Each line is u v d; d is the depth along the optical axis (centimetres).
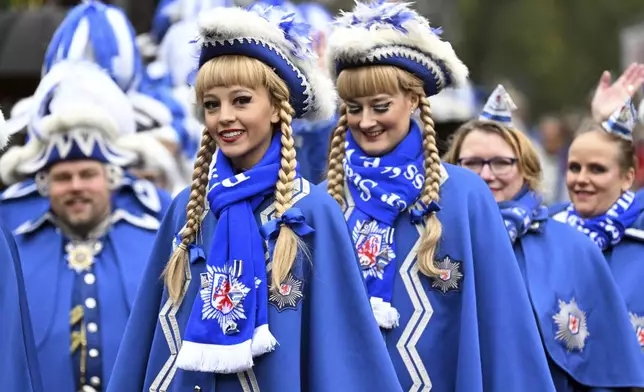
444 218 1488
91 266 1739
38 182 1766
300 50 1342
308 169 1930
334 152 1534
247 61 1315
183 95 2273
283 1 2142
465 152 1703
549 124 4544
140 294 1388
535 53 6875
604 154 1783
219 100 1323
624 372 1625
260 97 1323
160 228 1394
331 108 1384
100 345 1691
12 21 2592
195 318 1305
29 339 1432
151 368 1355
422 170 1502
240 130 1320
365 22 1491
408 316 1474
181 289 1348
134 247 1748
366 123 1495
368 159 1504
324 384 1298
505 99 1734
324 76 1387
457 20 6581
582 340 1619
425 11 4047
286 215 1312
